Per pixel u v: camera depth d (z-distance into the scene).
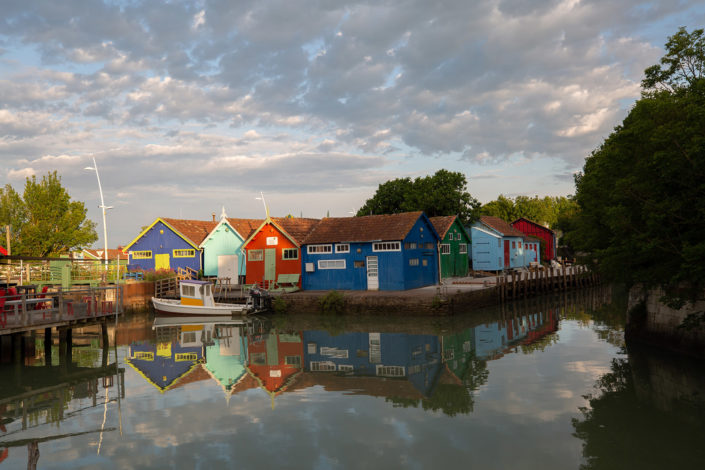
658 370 15.98
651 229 15.16
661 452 9.97
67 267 32.22
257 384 15.78
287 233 37.31
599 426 11.39
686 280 16.14
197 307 32.59
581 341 21.39
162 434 11.65
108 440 11.39
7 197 40.19
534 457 9.87
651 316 19.81
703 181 14.31
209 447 10.77
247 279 39.53
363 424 11.89
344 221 37.31
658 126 15.36
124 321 32.06
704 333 16.62
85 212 42.81
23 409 13.98
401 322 27.83
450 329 25.33
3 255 21.92
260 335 25.44
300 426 11.88
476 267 48.12
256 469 9.62
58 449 10.98
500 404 13.10
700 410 12.30
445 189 49.41
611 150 18.94
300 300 32.25
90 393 15.47
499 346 20.75
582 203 25.31
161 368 18.55
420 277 36.00
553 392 14.02
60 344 22.80
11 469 9.98
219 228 43.06
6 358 21.27
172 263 44.28
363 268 34.84
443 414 12.44
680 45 16.94
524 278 38.94
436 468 9.48
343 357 19.45
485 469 9.40
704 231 14.30
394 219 35.66
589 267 22.64
